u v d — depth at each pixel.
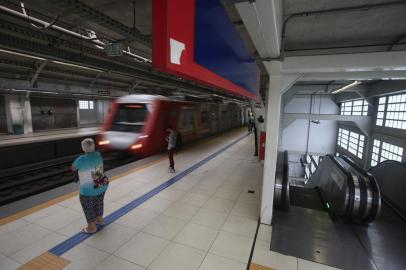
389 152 8.89
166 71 0.78
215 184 6.02
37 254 3.13
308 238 3.75
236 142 13.06
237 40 1.83
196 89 12.81
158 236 3.64
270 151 3.99
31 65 11.59
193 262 3.09
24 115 14.81
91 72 13.79
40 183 6.22
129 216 4.23
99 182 3.53
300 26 3.65
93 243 3.41
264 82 9.70
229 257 3.21
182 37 0.86
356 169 5.32
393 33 3.92
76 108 19.05
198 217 4.28
